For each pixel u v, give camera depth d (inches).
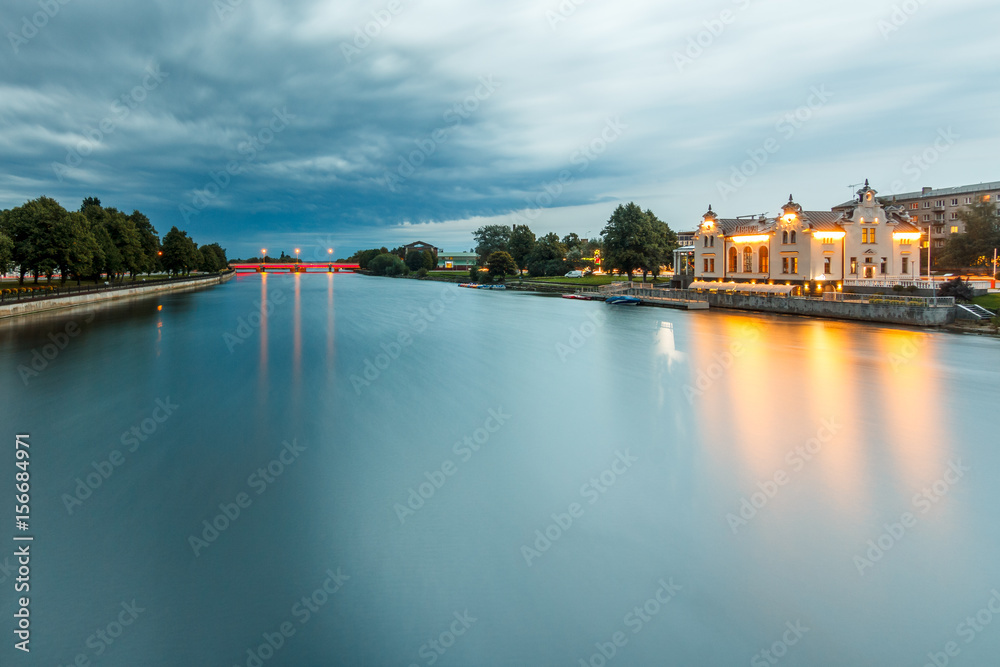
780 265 2790.4
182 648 397.4
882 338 1843.0
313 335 1980.8
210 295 4264.3
